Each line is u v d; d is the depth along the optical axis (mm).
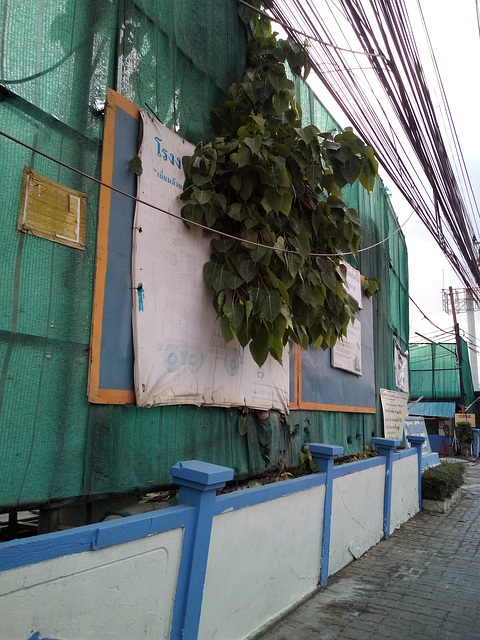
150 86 3434
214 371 3764
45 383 2518
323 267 4254
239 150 3627
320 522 4301
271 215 3967
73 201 2744
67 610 1979
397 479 7047
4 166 2385
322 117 6406
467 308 25844
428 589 4406
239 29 4688
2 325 2338
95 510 3039
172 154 3523
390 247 9875
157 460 3205
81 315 2748
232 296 3797
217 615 2898
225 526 2992
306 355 5555
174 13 3754
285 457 4812
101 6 3041
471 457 21984
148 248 3211
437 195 5797
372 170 4133
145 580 2348
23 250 2453
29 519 3938
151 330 3178
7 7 2453
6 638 1757
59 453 2557
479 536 6551
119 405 2953
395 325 10031
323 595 4133
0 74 2391
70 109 2768
